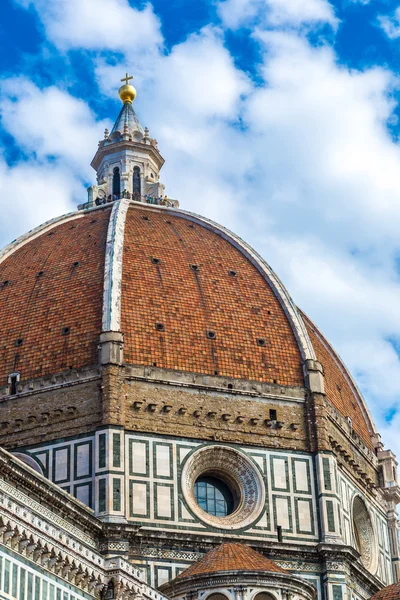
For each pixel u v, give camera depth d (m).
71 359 132.12
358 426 149.38
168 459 128.00
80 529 115.56
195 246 148.00
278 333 140.75
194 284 141.12
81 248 144.62
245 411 134.00
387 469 149.88
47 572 94.44
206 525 126.25
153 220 152.25
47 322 136.25
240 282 144.50
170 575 121.69
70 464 126.19
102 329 132.38
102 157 175.50
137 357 131.88
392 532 147.38
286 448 133.75
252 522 128.25
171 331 135.12
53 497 108.38
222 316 139.12
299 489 132.00
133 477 125.38
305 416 136.38
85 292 137.25
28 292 140.62
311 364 138.75
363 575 131.38
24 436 129.88
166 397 131.12
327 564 127.75
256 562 116.44
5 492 94.62
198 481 132.00
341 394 148.50
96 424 127.44
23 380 132.75
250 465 131.62
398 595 122.88
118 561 102.94
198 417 131.75
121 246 142.25
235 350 137.12
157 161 177.75
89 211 158.00
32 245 150.62
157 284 138.88
